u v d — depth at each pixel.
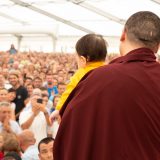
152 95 2.08
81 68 3.18
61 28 31.41
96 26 30.41
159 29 2.26
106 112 2.07
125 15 27.52
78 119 2.12
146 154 2.03
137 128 2.04
